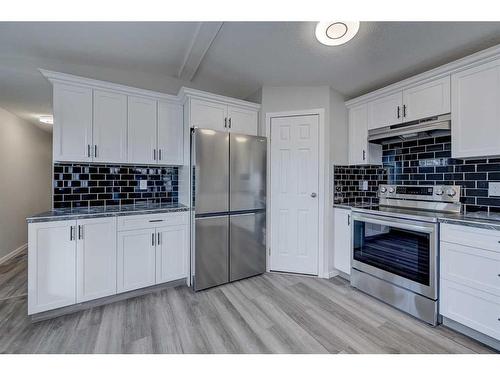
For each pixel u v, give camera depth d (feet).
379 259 7.50
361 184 10.12
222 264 8.43
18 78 8.43
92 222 6.87
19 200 12.92
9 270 10.14
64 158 7.25
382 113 8.54
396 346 5.37
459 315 5.73
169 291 7.98
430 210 7.82
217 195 8.27
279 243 9.64
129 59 7.86
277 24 5.98
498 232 5.12
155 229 7.84
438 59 7.38
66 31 6.35
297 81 9.07
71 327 6.02
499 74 5.89
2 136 11.41
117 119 8.06
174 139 9.11
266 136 9.68
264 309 6.89
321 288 8.25
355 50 7.01
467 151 6.47
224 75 8.79
